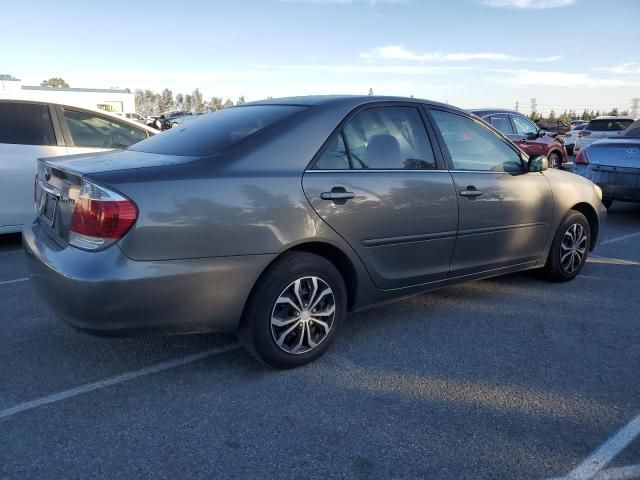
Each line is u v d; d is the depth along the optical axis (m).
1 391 3.11
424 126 4.00
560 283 5.20
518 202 4.48
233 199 3.00
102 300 2.74
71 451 2.59
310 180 3.28
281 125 3.35
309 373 3.38
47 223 3.41
